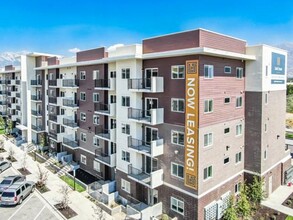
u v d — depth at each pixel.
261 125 23.08
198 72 18.25
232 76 21.94
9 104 57.72
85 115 31.62
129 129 23.64
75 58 33.00
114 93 26.64
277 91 25.59
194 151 18.89
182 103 19.48
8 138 49.31
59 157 34.97
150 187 20.67
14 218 21.11
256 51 22.80
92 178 30.00
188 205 19.69
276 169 26.59
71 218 21.20
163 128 21.03
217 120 20.42
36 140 44.16
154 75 21.53
